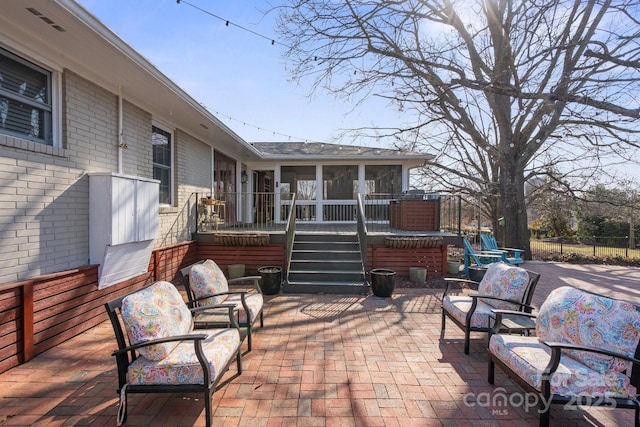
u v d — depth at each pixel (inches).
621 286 278.7
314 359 130.3
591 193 561.3
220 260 286.8
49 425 89.7
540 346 104.3
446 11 324.2
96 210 165.0
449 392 107.4
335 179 450.6
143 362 91.8
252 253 283.4
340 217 446.0
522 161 407.8
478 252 309.3
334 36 297.0
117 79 179.9
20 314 124.4
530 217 937.5
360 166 446.3
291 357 132.0
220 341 106.2
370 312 190.2
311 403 100.2
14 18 122.4
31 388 107.9
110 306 91.0
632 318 86.7
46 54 143.3
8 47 129.0
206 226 317.4
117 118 194.9
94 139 174.6
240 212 448.5
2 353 116.8
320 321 174.4
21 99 136.6
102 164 181.0
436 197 400.5
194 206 300.4
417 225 328.5
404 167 444.5
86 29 130.0
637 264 431.8
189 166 292.8
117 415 93.0
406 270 286.7
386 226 390.6
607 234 744.3
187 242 272.1
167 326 97.4
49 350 135.8
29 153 134.0
